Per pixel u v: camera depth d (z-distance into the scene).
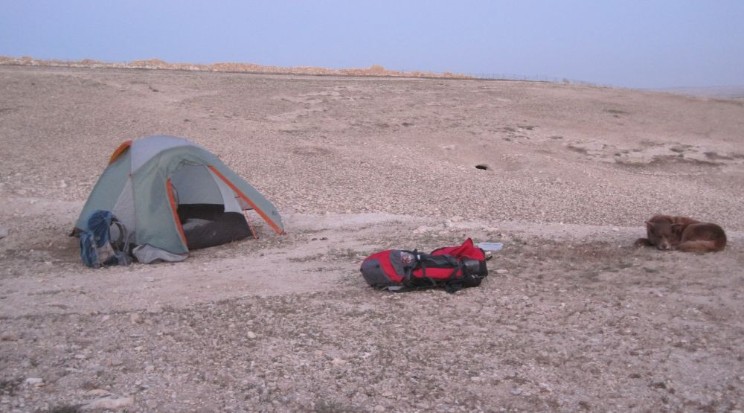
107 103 25.00
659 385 5.43
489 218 14.14
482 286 8.19
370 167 19.41
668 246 9.62
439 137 24.47
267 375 5.75
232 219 11.70
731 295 7.50
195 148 11.34
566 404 5.17
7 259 10.30
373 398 5.31
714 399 5.18
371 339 6.52
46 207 13.63
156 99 26.69
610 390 5.38
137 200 10.46
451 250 8.32
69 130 21.08
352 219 13.14
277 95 29.69
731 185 21.92
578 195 18.00
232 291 8.33
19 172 16.47
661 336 6.39
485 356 6.05
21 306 7.72
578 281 8.34
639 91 37.53
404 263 8.05
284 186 16.56
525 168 21.44
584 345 6.25
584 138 26.39
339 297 7.92
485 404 5.20
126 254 10.18
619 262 9.18
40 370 5.82
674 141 26.98
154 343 6.50
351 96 30.61
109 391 5.43
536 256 9.61
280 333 6.74
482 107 30.19
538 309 7.28
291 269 9.39
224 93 29.31
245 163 18.73
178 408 5.17
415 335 6.61
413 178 18.52
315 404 5.21
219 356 6.17
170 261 10.21
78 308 7.67
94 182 15.98
